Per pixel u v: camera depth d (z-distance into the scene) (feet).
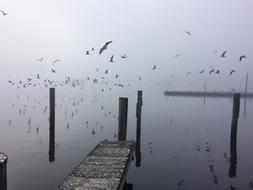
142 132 103.71
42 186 50.11
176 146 82.48
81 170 36.86
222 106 223.92
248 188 51.85
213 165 65.05
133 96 298.76
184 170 60.70
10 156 67.82
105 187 31.55
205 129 112.98
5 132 95.40
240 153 76.38
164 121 132.57
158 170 60.23
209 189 50.85
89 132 98.84
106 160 41.37
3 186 25.52
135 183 52.54
